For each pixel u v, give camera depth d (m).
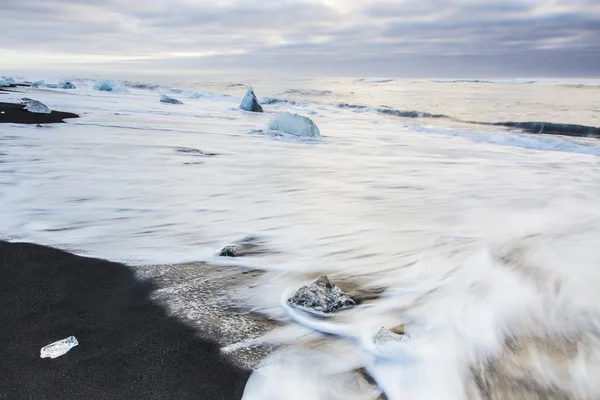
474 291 3.80
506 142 15.09
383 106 29.81
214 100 35.97
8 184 7.09
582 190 8.12
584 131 17.41
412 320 3.26
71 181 7.46
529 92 46.34
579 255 4.68
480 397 2.52
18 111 16.39
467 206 6.84
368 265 4.35
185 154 10.62
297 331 3.06
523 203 7.07
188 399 2.37
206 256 4.43
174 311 3.30
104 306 3.36
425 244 5.00
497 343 3.04
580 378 2.71
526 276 4.14
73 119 16.05
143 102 28.17
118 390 2.42
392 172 9.61
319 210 6.38
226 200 6.75
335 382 2.53
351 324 3.17
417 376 2.62
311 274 4.09
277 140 13.94
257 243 4.90
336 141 14.80
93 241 4.77
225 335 2.99
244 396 2.40
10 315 3.18
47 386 2.43
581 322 3.34
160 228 5.29
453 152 12.94
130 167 8.82
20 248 4.47
